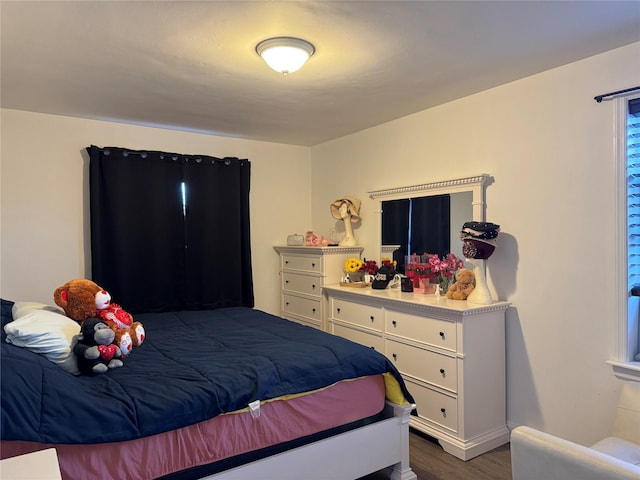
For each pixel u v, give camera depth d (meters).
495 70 2.51
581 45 2.20
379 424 2.17
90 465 1.53
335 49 2.20
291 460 1.91
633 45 2.19
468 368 2.54
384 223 3.71
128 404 1.64
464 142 3.02
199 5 1.76
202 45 2.13
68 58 2.28
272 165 4.45
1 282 3.22
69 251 3.47
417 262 3.24
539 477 1.36
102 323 2.04
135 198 3.66
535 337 2.62
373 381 2.24
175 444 1.68
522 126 2.67
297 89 2.79
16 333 1.82
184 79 2.60
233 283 4.09
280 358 2.11
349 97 2.97
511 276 2.74
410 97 2.99
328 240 4.36
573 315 2.45
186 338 2.62
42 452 1.25
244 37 2.05
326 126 3.79
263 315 3.33
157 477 1.64
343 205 3.96
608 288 2.30
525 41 2.13
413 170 3.42
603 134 2.31
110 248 3.55
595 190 2.35
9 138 3.24
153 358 2.21
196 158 3.93
